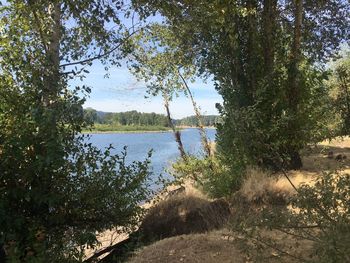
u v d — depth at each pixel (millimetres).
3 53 8008
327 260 3904
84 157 7832
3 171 7242
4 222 7066
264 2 13867
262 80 12516
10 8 8328
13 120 7602
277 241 5594
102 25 9344
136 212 8547
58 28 8867
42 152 7273
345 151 18453
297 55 13898
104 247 9234
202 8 10438
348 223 4000
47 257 7035
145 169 8516
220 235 7059
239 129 7199
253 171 10594
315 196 4258
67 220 7867
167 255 6395
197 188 12211
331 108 13102
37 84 7820
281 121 12016
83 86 8000
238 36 13602
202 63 14648
